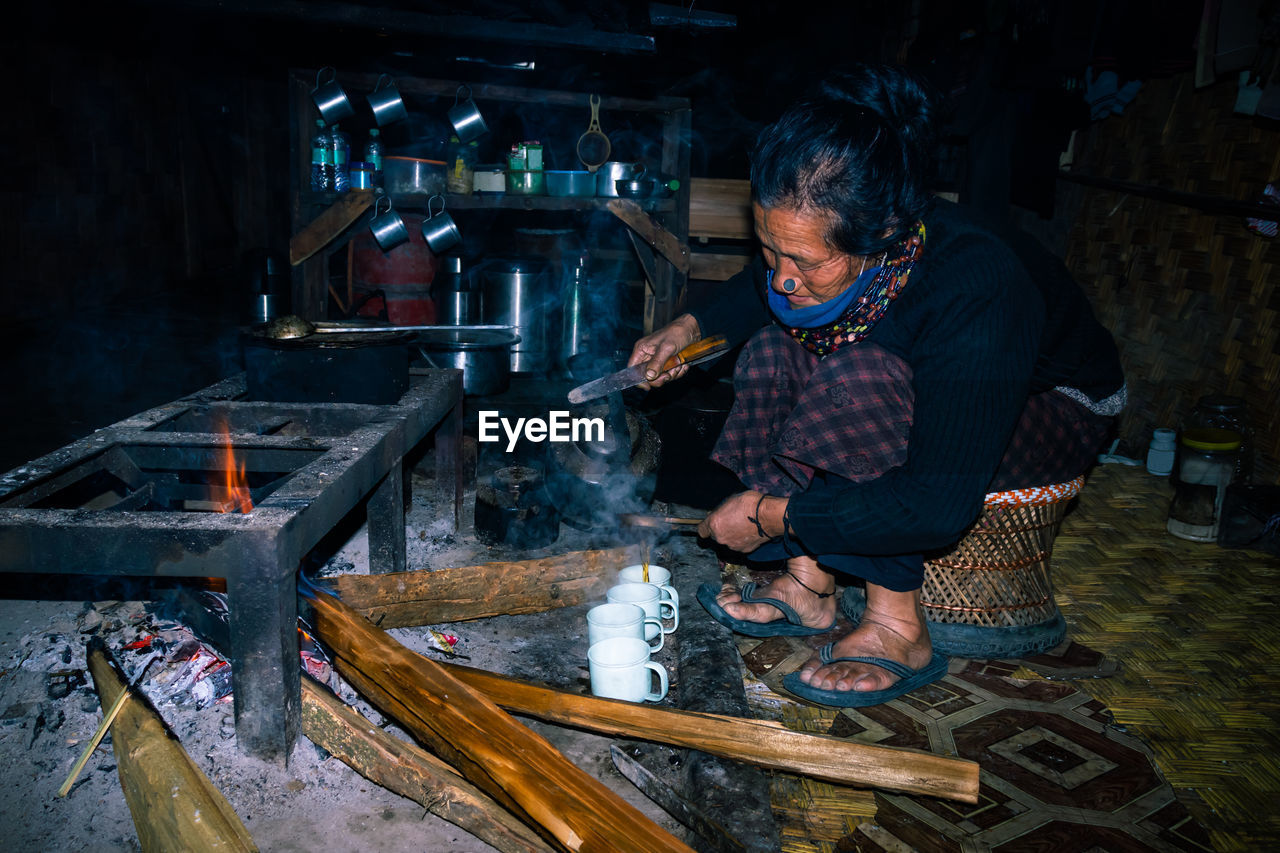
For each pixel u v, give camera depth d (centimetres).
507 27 333
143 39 741
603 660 192
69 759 170
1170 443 377
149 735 157
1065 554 297
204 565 155
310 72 352
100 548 154
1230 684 216
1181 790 174
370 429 215
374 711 185
